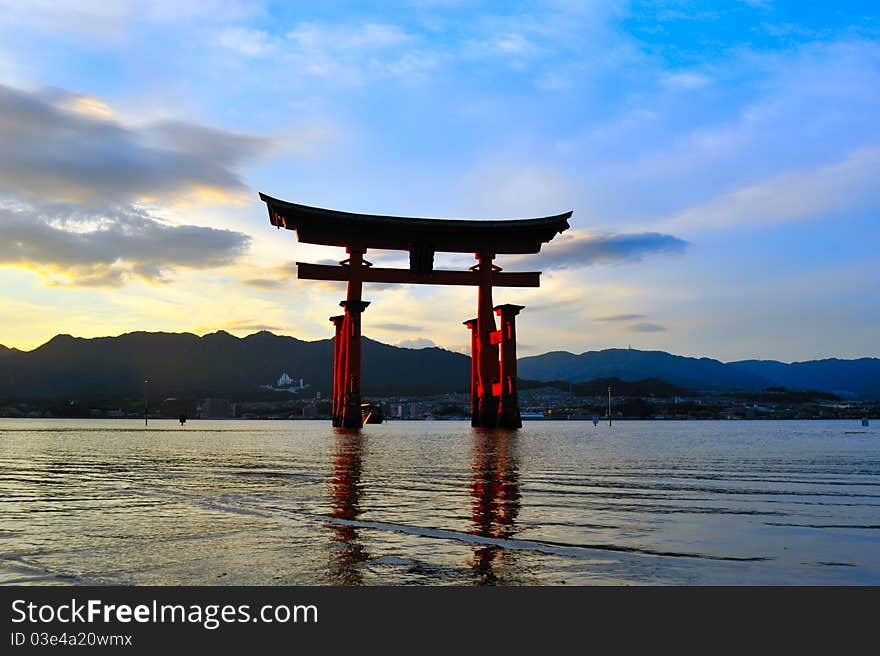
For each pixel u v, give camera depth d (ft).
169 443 197.57
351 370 293.23
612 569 30.22
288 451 148.87
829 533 39.24
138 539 36.99
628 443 205.46
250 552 33.47
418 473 85.35
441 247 291.38
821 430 419.13
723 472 87.45
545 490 64.39
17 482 72.28
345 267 283.38
